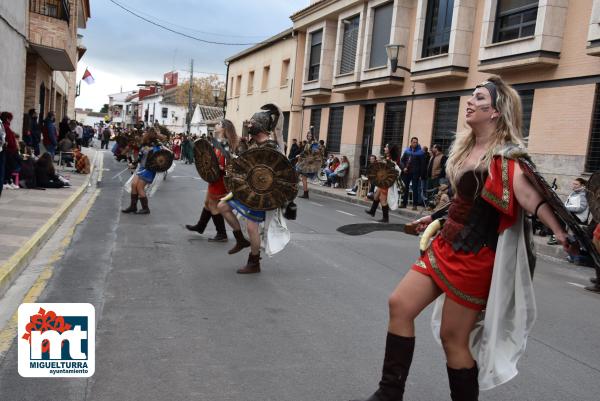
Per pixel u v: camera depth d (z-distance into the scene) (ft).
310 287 19.92
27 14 54.24
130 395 10.87
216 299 17.75
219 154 26.27
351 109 75.61
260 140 20.74
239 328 15.14
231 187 20.48
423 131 59.72
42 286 18.17
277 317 16.30
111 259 22.47
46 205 33.71
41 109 78.69
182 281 19.69
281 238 20.85
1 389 10.93
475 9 53.11
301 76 92.53
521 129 8.80
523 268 8.43
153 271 20.89
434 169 48.65
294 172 20.27
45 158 43.45
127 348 13.25
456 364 8.90
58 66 77.30
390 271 23.47
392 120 66.74
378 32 69.21
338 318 16.53
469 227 8.61
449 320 8.82
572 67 41.75
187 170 83.46
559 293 22.44
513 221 8.42
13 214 29.40
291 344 14.15
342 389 11.66
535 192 7.99
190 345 13.67
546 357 14.49
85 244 25.20
